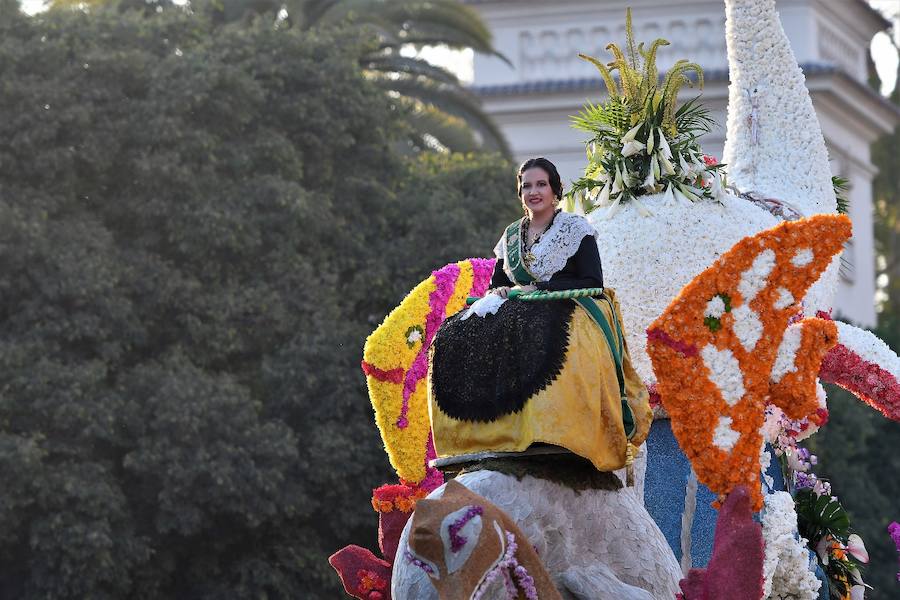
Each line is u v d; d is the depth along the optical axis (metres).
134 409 21.19
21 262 21.55
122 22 24.33
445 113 27.28
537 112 31.08
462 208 25.39
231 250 23.20
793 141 9.44
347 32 25.75
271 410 22.73
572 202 9.13
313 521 22.91
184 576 22.30
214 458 21.11
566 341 6.65
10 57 22.42
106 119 22.83
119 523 20.91
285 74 24.58
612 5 30.84
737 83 9.63
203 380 21.53
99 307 21.66
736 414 6.69
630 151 8.86
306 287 23.38
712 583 6.37
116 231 23.42
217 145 23.61
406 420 8.09
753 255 6.73
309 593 22.38
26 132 22.23
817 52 32.44
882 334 33.88
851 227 6.76
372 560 7.86
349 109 24.80
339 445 21.97
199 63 23.27
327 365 22.62
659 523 8.38
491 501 6.46
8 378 20.73
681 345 6.72
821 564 8.91
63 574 20.31
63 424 20.62
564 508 6.61
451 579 5.84
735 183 9.48
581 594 6.48
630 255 8.63
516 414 6.64
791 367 6.77
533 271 6.88
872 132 35.69
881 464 32.09
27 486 20.14
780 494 7.97
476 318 6.88
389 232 25.38
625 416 6.84
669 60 29.38
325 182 24.95
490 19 31.56
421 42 27.11
